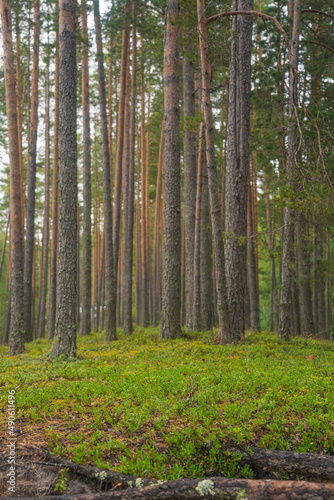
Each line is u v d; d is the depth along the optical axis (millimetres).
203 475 3982
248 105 12359
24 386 6883
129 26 16594
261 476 4059
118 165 17734
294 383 6406
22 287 13758
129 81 23516
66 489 3855
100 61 16031
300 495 3365
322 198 9688
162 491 3475
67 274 10484
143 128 28406
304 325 18078
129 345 12430
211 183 10852
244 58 12305
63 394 6102
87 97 19172
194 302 15742
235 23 12328
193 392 5855
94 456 4117
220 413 5148
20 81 23344
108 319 15164
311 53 17312
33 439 4559
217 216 10898
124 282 19297
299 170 10266
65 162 10766
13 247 13695
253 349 10117
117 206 18016
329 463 3885
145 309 27000
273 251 12586
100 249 38844
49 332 20922
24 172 31469
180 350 10195
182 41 13172
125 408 5285
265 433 4633
